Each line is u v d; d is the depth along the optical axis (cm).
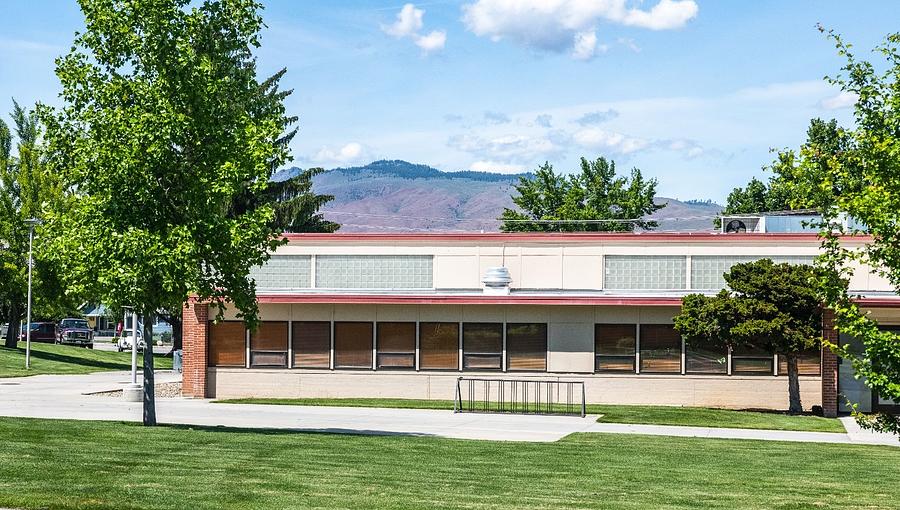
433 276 3672
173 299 2191
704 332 3053
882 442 2553
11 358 5759
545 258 3631
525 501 1445
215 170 2119
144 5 2102
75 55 2116
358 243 3700
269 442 2064
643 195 7575
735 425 2867
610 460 2006
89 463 1633
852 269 1440
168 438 2053
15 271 6003
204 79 2128
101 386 4200
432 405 3288
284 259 3716
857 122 1422
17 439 1925
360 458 1872
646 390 3425
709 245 3541
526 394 3469
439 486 1559
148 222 2128
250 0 2206
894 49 1412
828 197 1404
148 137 2058
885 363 1373
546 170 7669
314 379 3553
